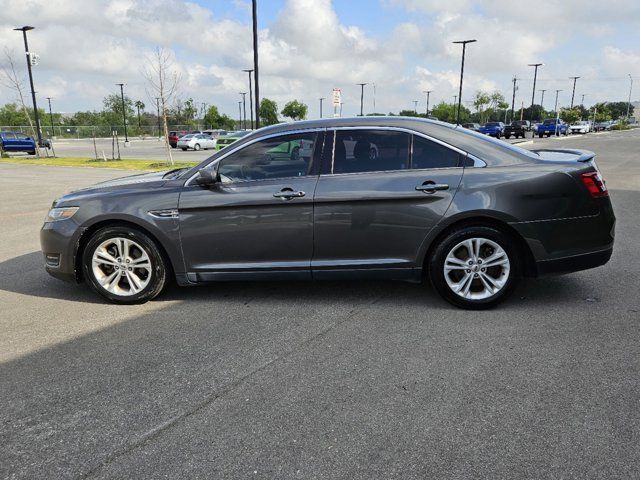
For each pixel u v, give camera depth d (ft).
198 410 9.82
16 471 8.20
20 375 11.35
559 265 14.30
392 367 11.33
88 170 70.90
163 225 14.97
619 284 16.61
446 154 14.42
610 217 14.51
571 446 8.46
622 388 10.21
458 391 10.25
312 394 10.30
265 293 16.47
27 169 73.56
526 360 11.49
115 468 8.23
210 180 14.44
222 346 12.61
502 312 14.40
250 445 8.72
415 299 15.64
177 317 14.61
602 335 12.72
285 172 14.89
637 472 7.83
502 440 8.68
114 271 15.65
